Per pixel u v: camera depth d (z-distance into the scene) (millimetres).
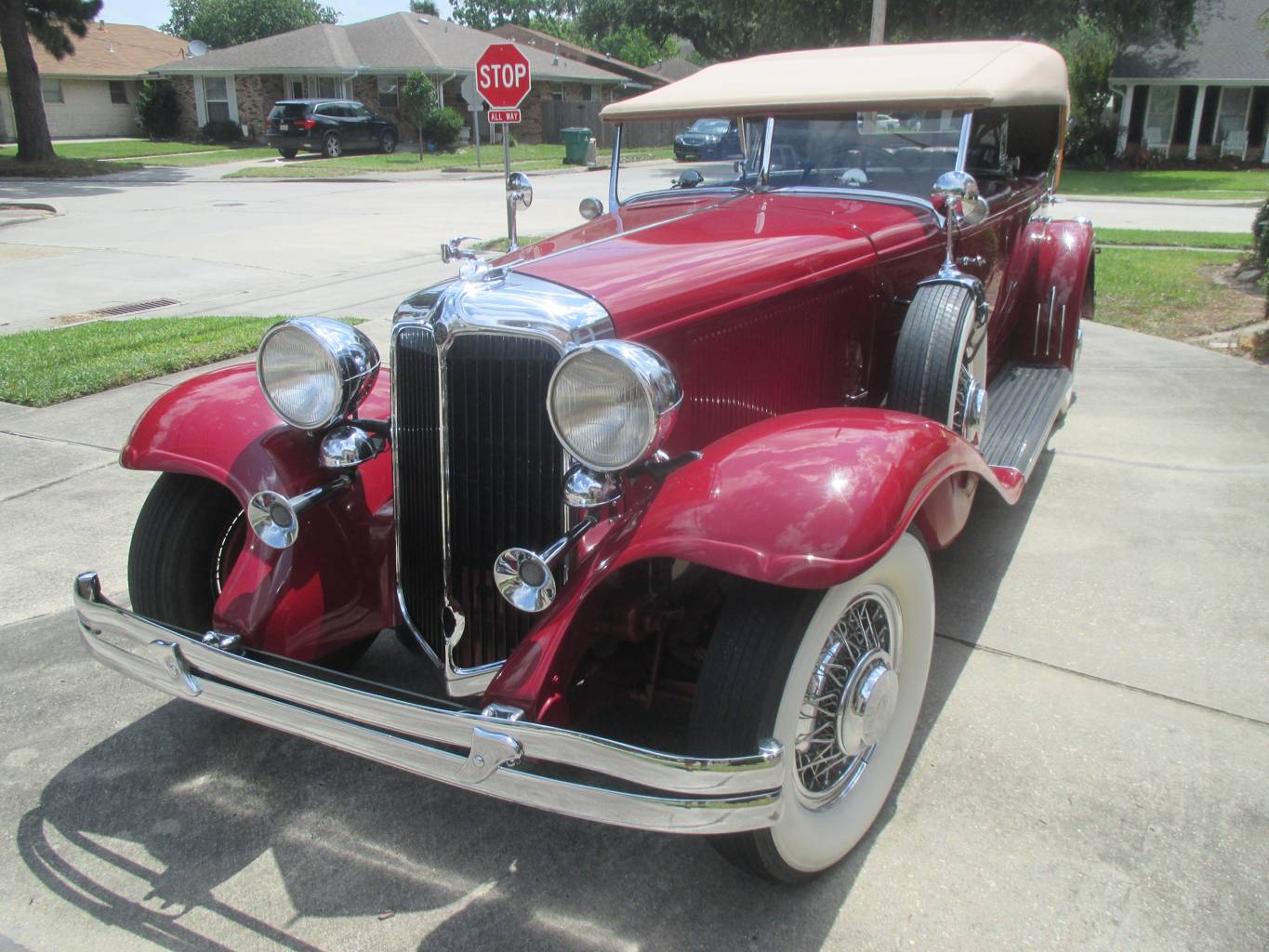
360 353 2740
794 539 2100
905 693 2734
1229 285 10344
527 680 2314
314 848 2666
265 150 34062
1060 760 2951
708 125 4168
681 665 2779
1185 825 2678
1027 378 5078
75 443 5664
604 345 2154
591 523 2449
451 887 2521
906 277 3719
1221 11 33188
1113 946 2289
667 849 2660
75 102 42031
